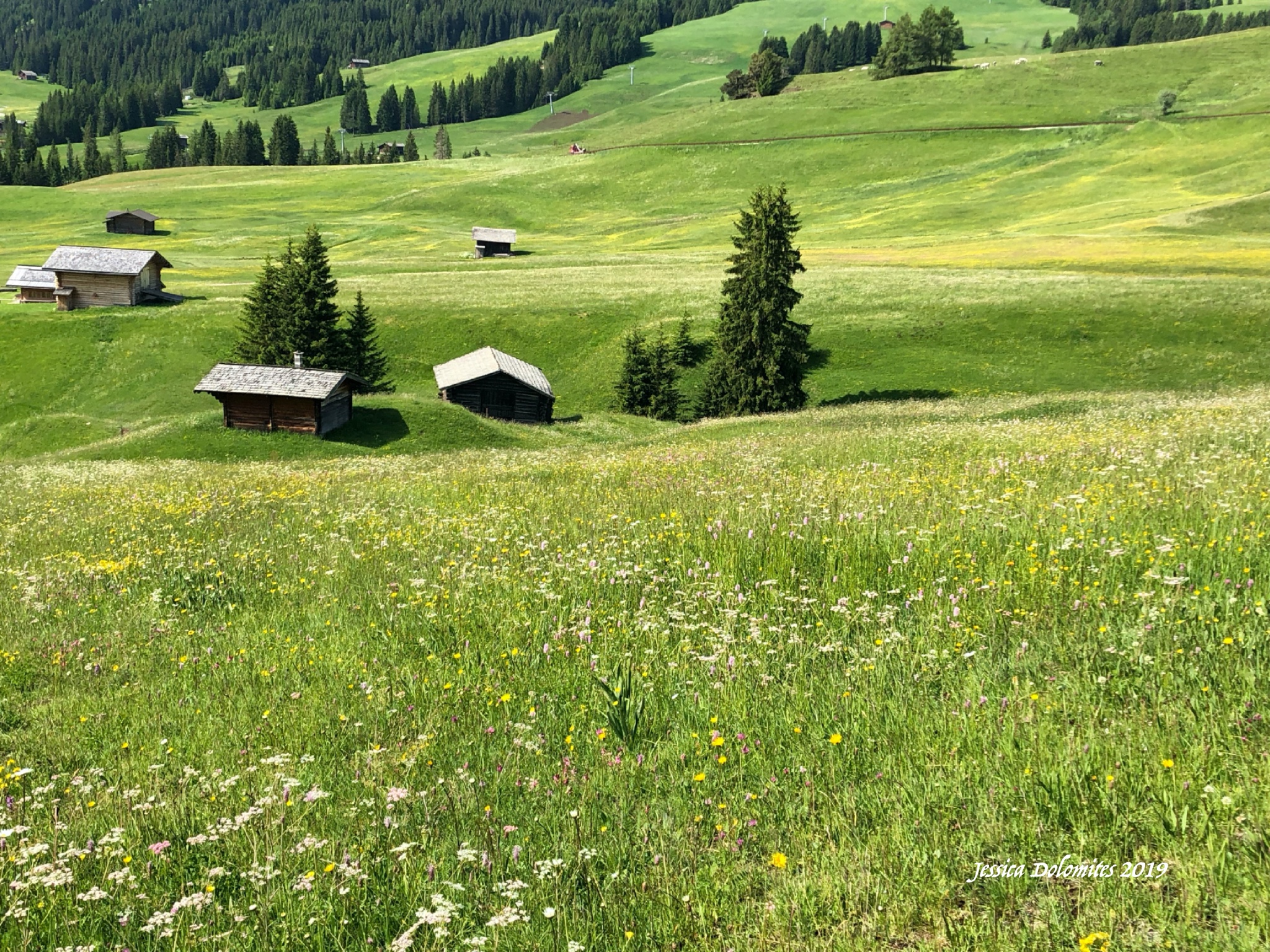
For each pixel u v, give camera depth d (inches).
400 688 323.3
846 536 431.5
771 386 2637.8
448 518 616.4
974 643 306.8
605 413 2770.7
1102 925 173.8
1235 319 2687.0
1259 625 279.0
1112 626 299.1
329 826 235.3
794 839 213.3
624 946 180.2
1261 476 478.9
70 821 246.1
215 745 292.8
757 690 289.3
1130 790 209.8
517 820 231.9
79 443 2258.9
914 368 2746.1
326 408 2119.8
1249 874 179.2
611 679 301.3
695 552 445.7
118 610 463.5
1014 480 560.7
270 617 425.7
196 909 198.8
